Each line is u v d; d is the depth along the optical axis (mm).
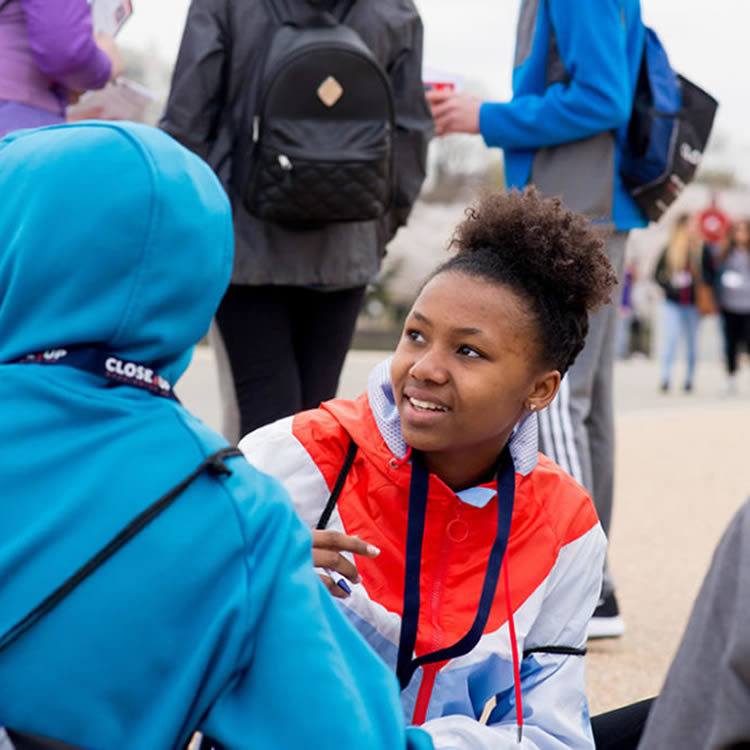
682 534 6582
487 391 2314
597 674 4324
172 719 1697
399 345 2383
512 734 2346
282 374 4578
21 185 1738
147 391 1786
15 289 1724
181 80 4352
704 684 1745
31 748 1699
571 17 4406
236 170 4418
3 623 1683
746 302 15203
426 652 2387
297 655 1729
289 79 4262
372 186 4355
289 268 4430
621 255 4703
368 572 2408
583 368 4480
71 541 1690
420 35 4680
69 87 4496
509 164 4699
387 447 2406
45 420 1717
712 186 42094
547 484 2500
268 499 1800
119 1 4793
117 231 1704
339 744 1706
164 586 1698
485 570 2418
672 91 4613
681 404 13977
